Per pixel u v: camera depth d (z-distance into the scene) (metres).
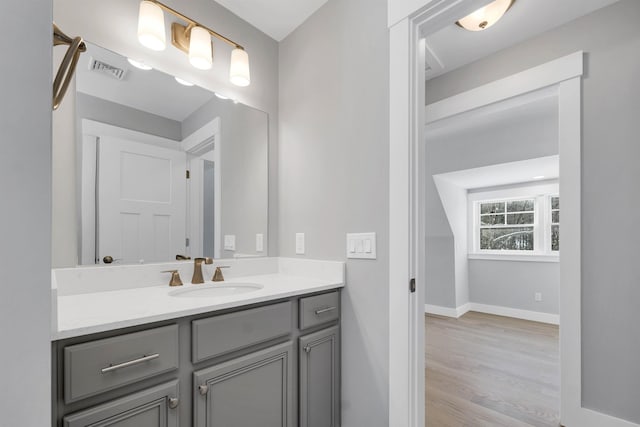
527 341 3.16
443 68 2.15
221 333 1.02
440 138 3.14
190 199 1.51
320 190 1.62
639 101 1.52
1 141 0.30
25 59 0.31
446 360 2.64
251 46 1.78
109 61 1.27
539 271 4.03
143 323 0.85
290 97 1.83
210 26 1.59
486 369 2.45
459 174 3.74
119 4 1.29
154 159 1.39
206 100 1.58
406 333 1.20
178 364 0.92
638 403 1.48
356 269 1.43
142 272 1.32
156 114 1.41
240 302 1.07
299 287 1.34
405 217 1.22
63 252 1.13
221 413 1.01
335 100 1.57
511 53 1.92
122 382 0.80
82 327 0.75
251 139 1.76
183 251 1.47
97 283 1.20
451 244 4.31
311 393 1.32
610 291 1.58
